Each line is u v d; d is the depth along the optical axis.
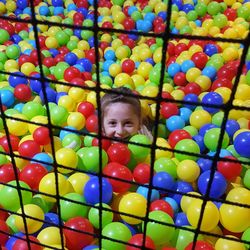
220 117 2.04
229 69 2.42
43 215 1.43
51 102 2.33
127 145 1.83
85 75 2.56
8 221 1.45
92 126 2.00
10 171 1.61
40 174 1.59
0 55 2.76
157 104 0.79
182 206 1.53
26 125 2.04
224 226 1.43
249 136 1.70
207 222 1.35
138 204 1.43
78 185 1.61
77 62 2.74
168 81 2.56
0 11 3.59
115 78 2.55
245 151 1.69
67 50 2.99
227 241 1.31
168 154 1.83
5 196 1.46
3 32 3.06
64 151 1.70
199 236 1.38
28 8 3.62
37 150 1.81
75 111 2.27
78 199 1.49
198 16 3.47
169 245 1.40
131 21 3.26
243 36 2.97
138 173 1.62
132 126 1.95
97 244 1.43
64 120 2.05
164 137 2.16
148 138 1.96
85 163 1.74
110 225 1.40
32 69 2.57
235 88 0.72
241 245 1.30
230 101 0.74
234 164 1.60
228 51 2.65
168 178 1.59
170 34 0.71
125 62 2.66
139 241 1.29
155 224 1.33
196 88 2.31
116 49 2.94
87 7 3.75
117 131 1.92
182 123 2.07
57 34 3.05
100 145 0.91
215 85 2.33
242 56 0.68
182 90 2.33
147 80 2.62
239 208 1.38
